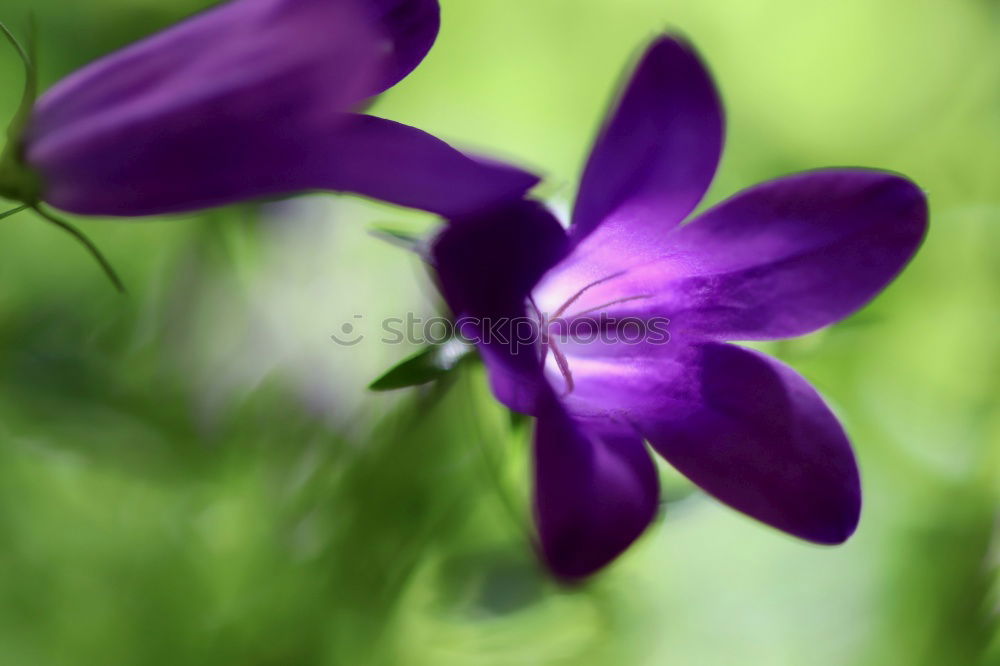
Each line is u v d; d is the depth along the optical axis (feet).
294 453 0.51
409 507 0.50
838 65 0.71
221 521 0.51
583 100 0.69
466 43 0.68
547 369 0.46
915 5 0.71
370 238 0.53
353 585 0.50
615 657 0.53
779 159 0.67
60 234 0.54
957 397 0.59
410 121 0.66
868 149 0.69
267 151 0.39
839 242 0.43
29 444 0.51
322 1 0.38
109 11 0.57
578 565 0.41
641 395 0.44
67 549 0.52
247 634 0.50
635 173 0.42
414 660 0.52
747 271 0.43
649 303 0.45
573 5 0.70
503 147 0.66
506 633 0.52
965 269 0.61
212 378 0.52
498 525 0.52
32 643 0.51
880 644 0.55
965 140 0.67
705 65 0.41
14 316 0.52
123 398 0.52
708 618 0.56
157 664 0.51
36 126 0.40
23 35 0.56
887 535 0.56
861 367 0.58
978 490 0.56
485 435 0.50
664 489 0.47
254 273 0.53
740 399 0.43
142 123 0.39
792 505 0.43
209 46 0.39
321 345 0.52
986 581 0.53
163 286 0.53
